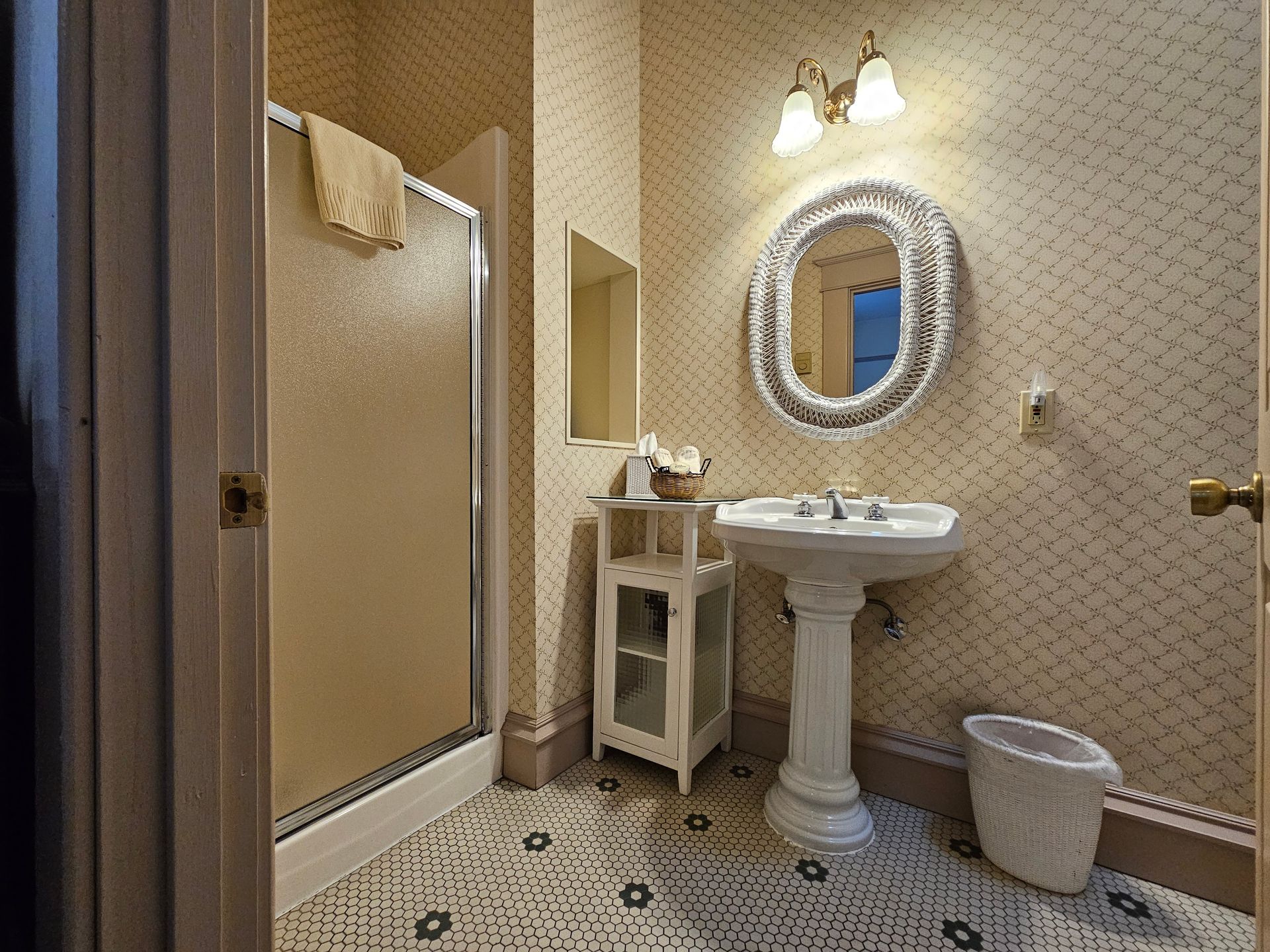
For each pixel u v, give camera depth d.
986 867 1.29
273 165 1.14
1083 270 1.35
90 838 0.39
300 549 1.18
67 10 0.39
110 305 0.40
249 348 0.48
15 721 0.43
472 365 1.58
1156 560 1.27
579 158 1.78
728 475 1.91
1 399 0.44
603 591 1.73
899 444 1.59
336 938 1.07
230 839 0.46
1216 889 1.19
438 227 1.49
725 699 1.82
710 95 1.93
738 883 1.23
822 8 1.71
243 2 0.48
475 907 1.15
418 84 1.91
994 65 1.45
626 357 2.04
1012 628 1.43
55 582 0.39
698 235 1.96
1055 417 1.38
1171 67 1.25
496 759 1.63
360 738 1.30
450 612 1.52
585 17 1.79
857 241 1.67
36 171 0.42
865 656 1.63
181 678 0.42
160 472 0.42
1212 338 1.21
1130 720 1.30
